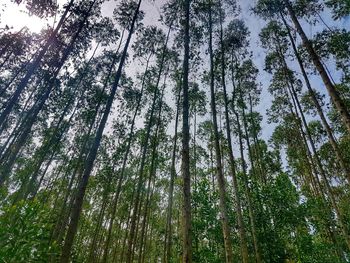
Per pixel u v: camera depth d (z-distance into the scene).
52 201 29.67
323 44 17.53
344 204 21.23
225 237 12.24
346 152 21.42
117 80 13.55
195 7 18.97
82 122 27.56
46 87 23.70
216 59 20.22
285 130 25.98
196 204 17.12
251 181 18.55
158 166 27.12
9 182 27.39
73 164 26.55
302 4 17.92
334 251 16.70
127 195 29.02
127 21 21.61
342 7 15.98
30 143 29.66
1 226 5.59
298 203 16.97
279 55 21.38
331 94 11.52
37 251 5.75
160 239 30.09
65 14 18.05
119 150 25.44
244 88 24.20
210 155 26.44
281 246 15.65
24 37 24.48
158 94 25.27
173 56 25.00
